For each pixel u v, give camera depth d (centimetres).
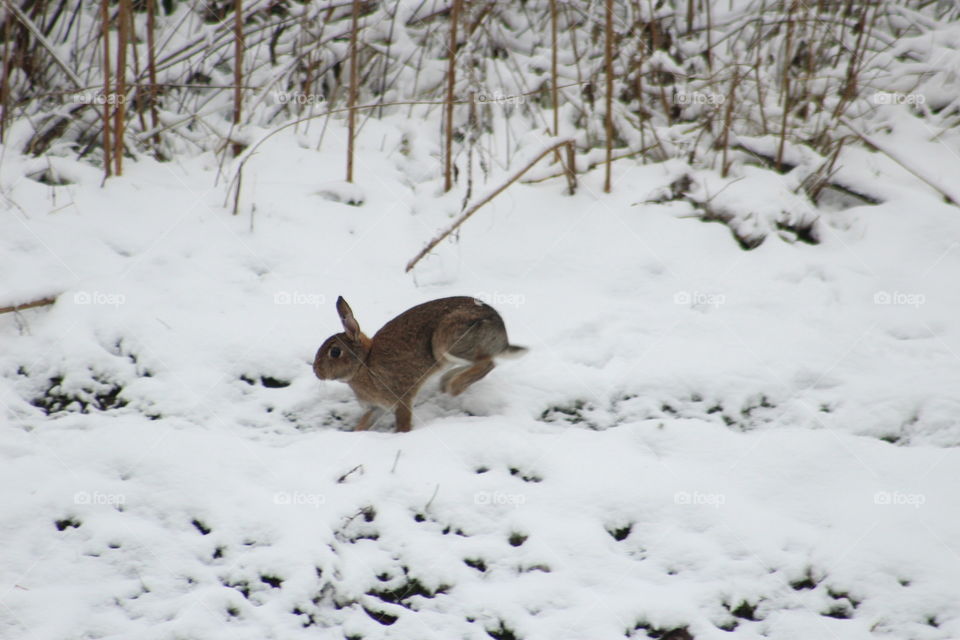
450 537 766
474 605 709
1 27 1383
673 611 701
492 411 914
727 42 1491
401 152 1351
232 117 1419
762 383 932
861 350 974
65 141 1339
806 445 848
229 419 897
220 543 753
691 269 1110
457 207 1220
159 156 1324
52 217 1152
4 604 696
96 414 895
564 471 823
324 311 1037
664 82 1441
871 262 1105
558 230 1177
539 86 1410
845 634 686
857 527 762
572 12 1507
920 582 718
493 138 1373
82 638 673
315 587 716
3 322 998
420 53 1471
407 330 876
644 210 1197
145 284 1056
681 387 935
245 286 1070
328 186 1237
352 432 890
